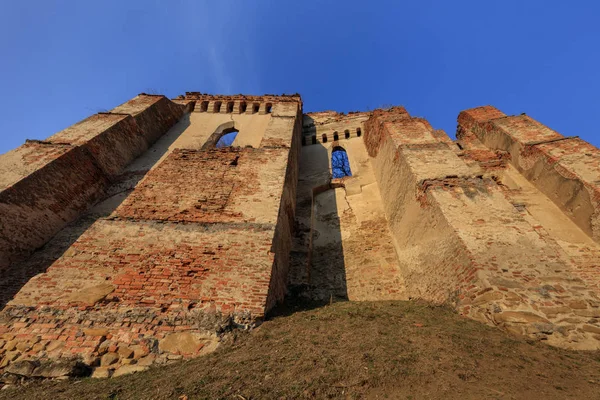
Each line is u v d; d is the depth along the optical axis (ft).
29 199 22.94
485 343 13.03
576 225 25.54
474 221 20.80
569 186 26.58
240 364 11.59
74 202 26.84
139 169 33.71
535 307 15.71
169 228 20.79
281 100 50.21
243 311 16.21
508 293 16.43
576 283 16.81
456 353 11.84
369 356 11.31
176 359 13.99
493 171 33.76
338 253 32.27
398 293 26.78
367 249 31.76
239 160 28.71
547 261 18.01
